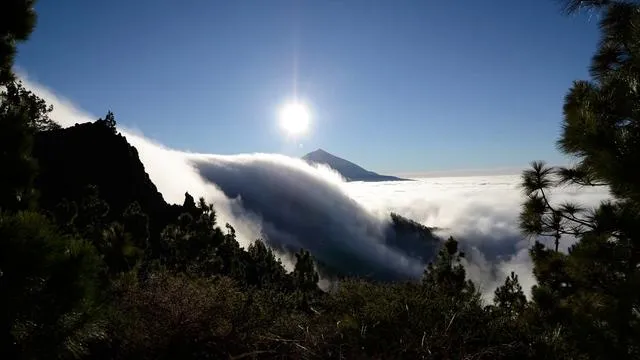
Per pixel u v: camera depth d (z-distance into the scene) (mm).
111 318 5383
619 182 4141
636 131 4223
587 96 5133
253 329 6152
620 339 5250
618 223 6191
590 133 4344
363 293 7133
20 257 2619
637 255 6348
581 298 7246
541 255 8758
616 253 6367
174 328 5934
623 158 4082
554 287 8234
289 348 5523
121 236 11031
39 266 2695
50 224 2955
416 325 5602
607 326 5547
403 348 5066
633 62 4875
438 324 5684
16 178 4297
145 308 6148
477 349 5352
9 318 2701
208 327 6086
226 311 6305
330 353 5133
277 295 7250
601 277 6680
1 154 4285
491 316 6234
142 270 10875
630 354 5078
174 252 24422
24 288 2705
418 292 6758
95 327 3221
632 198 4359
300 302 7645
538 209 7484
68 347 3025
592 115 4555
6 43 4684
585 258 6656
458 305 6164
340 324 5711
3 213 2832
